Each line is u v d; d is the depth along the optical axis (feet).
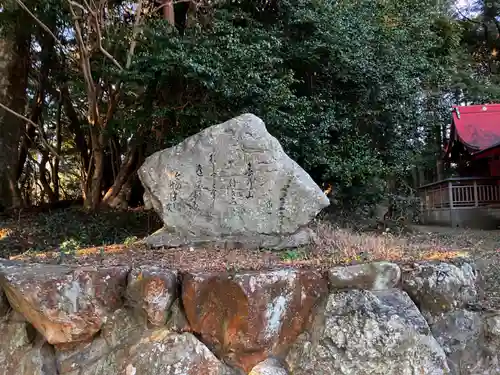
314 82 27.55
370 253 12.55
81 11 24.94
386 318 9.93
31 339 10.90
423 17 31.89
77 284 10.39
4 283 10.77
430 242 17.29
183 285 10.54
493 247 19.67
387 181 31.24
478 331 11.25
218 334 10.19
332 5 25.96
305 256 12.67
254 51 21.79
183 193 14.51
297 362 10.06
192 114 21.91
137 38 23.79
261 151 14.49
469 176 48.52
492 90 57.11
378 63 27.40
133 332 10.49
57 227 24.27
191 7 26.48
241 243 14.10
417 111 31.78
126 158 32.19
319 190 14.55
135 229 24.43
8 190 33.88
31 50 34.47
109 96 28.30
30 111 38.22
